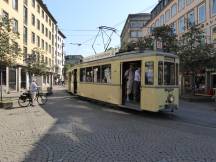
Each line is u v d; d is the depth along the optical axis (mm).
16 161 7055
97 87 21297
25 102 20719
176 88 15586
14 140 9391
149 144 8781
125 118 14375
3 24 20156
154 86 14812
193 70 28438
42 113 16281
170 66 15398
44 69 41438
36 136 10000
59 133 10492
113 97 18484
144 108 15414
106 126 11945
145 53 15523
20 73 44562
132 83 16922
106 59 19734
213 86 33281
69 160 7129
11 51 20281
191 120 14203
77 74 27312
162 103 14977
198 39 28500
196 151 7953
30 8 52562
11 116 15117
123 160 7113
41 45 63688
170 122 13367
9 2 40156
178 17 46969
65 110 17719
